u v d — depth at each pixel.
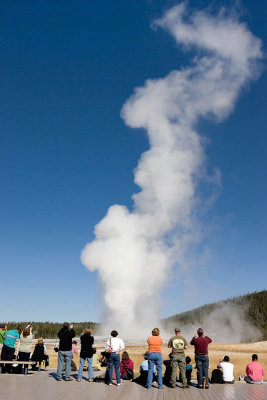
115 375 14.80
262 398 11.24
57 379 14.20
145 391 12.34
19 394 10.75
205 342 13.69
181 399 10.86
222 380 14.81
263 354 46.31
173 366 13.59
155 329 13.88
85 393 11.41
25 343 15.92
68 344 14.30
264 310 162.38
